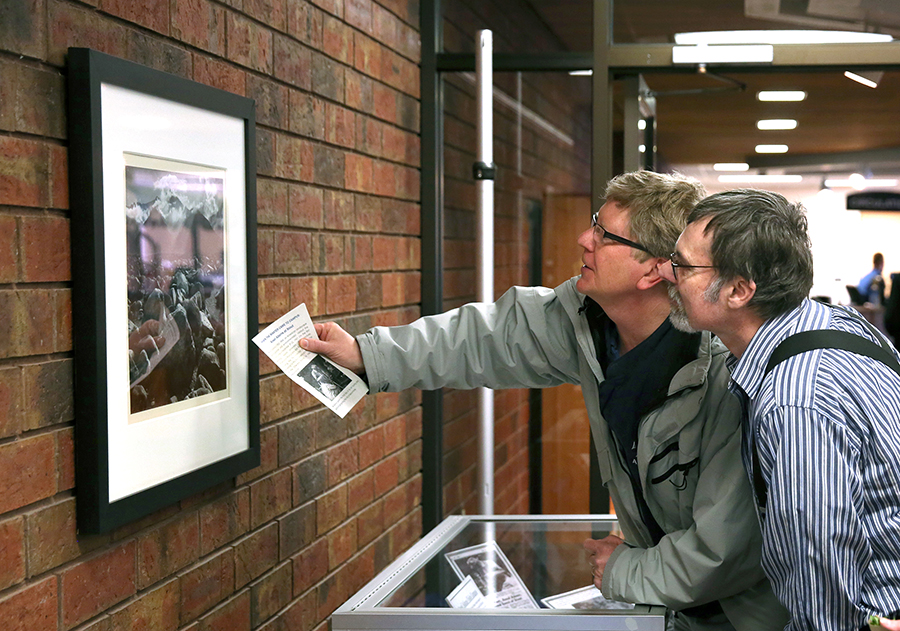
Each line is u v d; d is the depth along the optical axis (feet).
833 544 3.98
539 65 10.37
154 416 5.28
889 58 9.70
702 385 5.16
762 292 4.39
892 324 10.21
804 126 10.17
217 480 5.94
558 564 5.68
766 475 4.34
